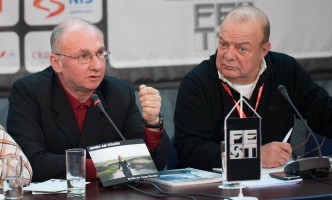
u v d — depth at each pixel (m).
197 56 6.51
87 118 4.75
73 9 6.28
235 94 5.24
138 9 6.39
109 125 4.82
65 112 4.74
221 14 6.52
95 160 3.98
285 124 5.41
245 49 4.94
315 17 6.70
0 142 4.27
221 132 5.24
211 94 5.23
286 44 6.69
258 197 3.66
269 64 5.38
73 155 3.72
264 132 5.34
